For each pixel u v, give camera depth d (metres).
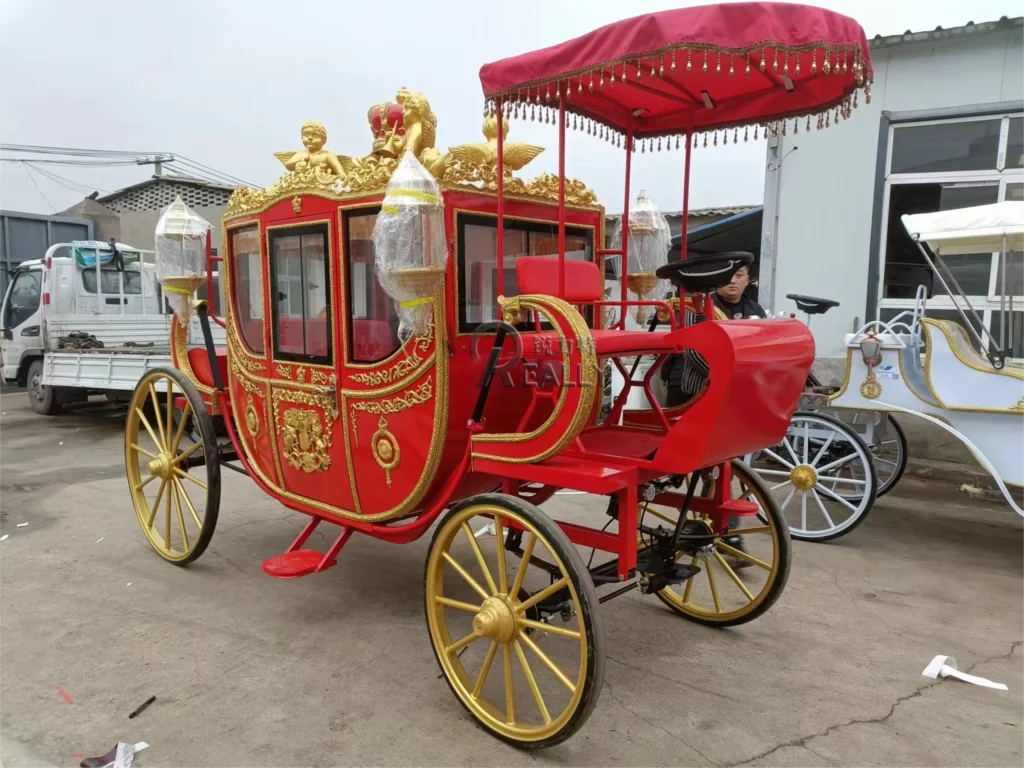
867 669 2.99
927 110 6.57
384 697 2.74
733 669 2.98
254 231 3.62
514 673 2.95
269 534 4.59
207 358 4.10
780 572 3.10
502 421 2.99
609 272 4.16
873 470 4.36
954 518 5.10
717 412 2.29
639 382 3.42
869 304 6.91
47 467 6.41
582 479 2.32
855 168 6.84
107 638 3.19
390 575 3.94
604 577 2.66
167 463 4.00
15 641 3.16
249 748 2.42
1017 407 4.10
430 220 2.53
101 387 8.05
